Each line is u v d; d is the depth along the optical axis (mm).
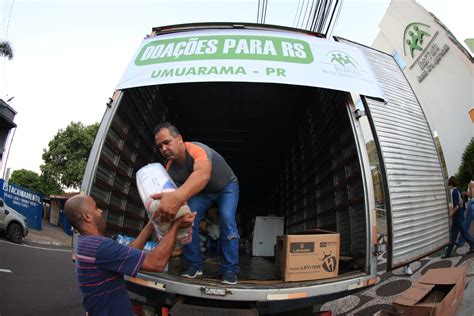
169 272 2984
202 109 5082
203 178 2201
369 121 3275
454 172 11148
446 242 3727
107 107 3104
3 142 16766
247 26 3588
